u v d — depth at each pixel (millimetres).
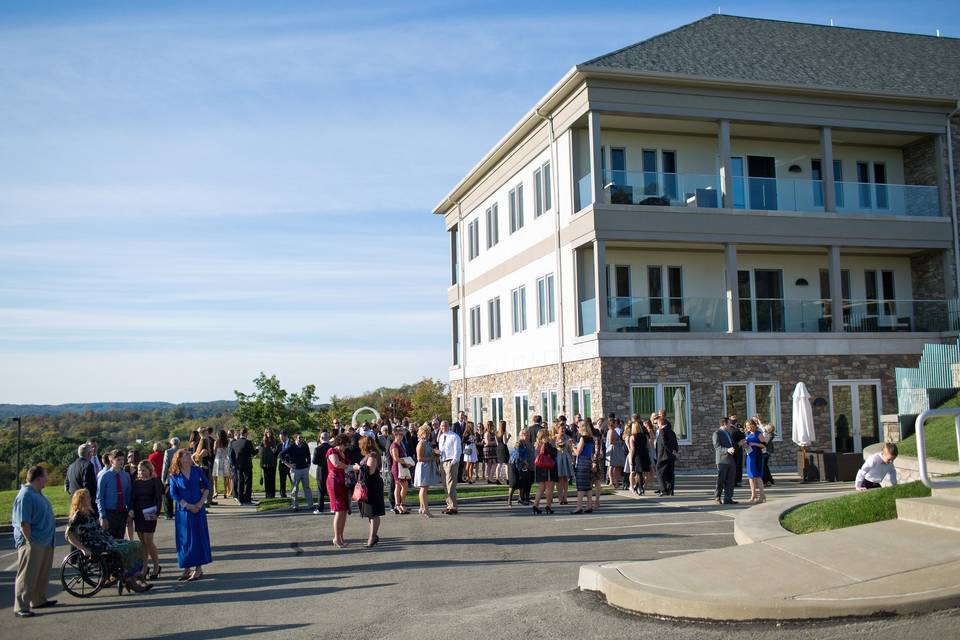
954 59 32406
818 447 26484
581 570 9227
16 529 10633
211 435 23531
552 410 29375
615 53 26875
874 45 32656
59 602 11258
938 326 28359
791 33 32219
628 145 28250
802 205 27750
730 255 26500
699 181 26812
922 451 9555
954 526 8805
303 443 20375
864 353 27219
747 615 7156
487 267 36781
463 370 40219
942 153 29047
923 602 6797
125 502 13195
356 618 8930
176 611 10086
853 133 28781
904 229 28297
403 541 14531
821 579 7754
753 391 26188
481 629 7879
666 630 7215
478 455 26766
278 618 9242
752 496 18219
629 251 28141
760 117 26875
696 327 26453
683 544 12711
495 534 14812
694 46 28875
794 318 27328
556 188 28562
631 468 20734
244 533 16578
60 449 46594
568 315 27938
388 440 22125
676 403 25641
